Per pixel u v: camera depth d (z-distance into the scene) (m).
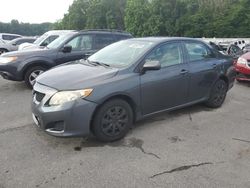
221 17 48.53
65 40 8.37
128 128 4.77
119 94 4.54
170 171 3.80
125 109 4.67
